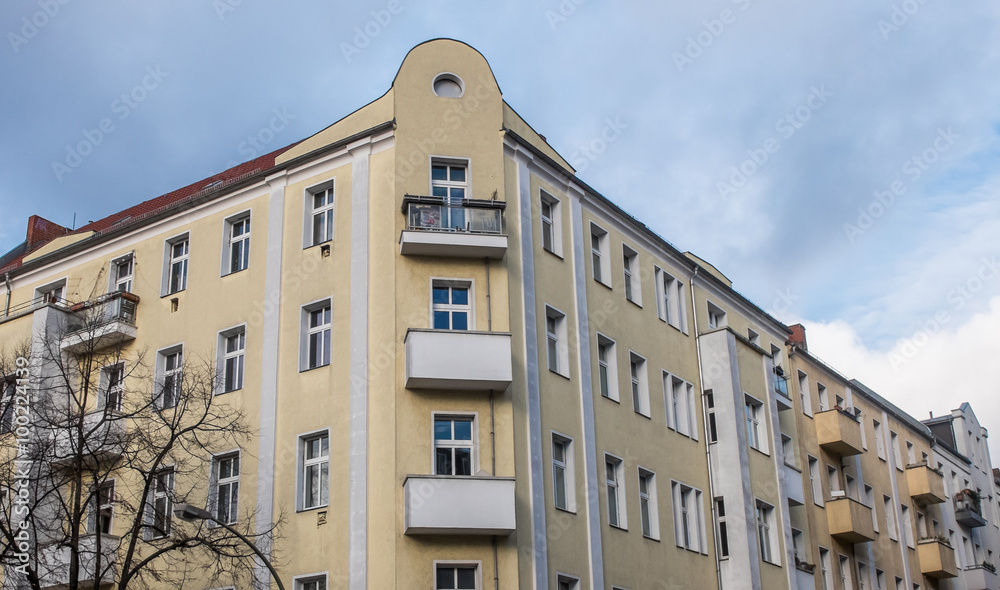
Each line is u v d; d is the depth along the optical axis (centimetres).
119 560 2905
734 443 3738
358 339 2980
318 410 2977
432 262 3030
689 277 4041
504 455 2861
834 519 4491
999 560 6631
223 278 3322
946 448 6262
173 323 3372
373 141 3191
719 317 4253
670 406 3678
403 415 2845
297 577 2827
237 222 3419
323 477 2928
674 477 3556
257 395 3097
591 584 3020
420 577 2691
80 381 3284
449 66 3269
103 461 2816
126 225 3606
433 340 2855
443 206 3036
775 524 3872
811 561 4212
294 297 3156
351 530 2783
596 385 3331
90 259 3722
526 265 3158
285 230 3256
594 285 3462
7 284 3925
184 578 2830
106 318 3331
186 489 3070
